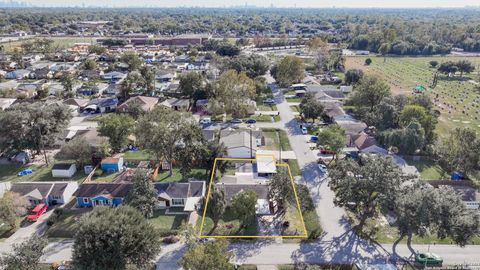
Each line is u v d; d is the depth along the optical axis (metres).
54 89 133.00
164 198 64.38
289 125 105.25
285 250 53.50
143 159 82.56
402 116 90.38
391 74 176.38
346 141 84.81
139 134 76.00
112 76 159.75
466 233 47.50
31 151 84.88
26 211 62.41
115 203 64.88
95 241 42.59
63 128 85.94
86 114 113.75
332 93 131.50
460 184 70.06
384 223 60.56
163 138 72.00
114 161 78.12
